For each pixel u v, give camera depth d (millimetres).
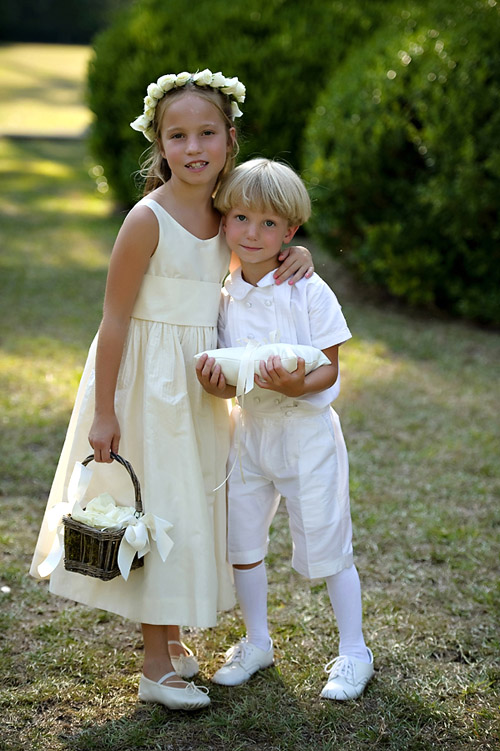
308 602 2783
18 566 2941
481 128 5527
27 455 3828
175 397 2168
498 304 5930
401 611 2738
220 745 2109
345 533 2344
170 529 2156
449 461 3934
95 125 8805
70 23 36969
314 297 2266
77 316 5969
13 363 5008
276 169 2191
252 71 7789
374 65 6219
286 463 2279
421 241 6051
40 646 2521
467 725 2195
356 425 4328
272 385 2117
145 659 2270
